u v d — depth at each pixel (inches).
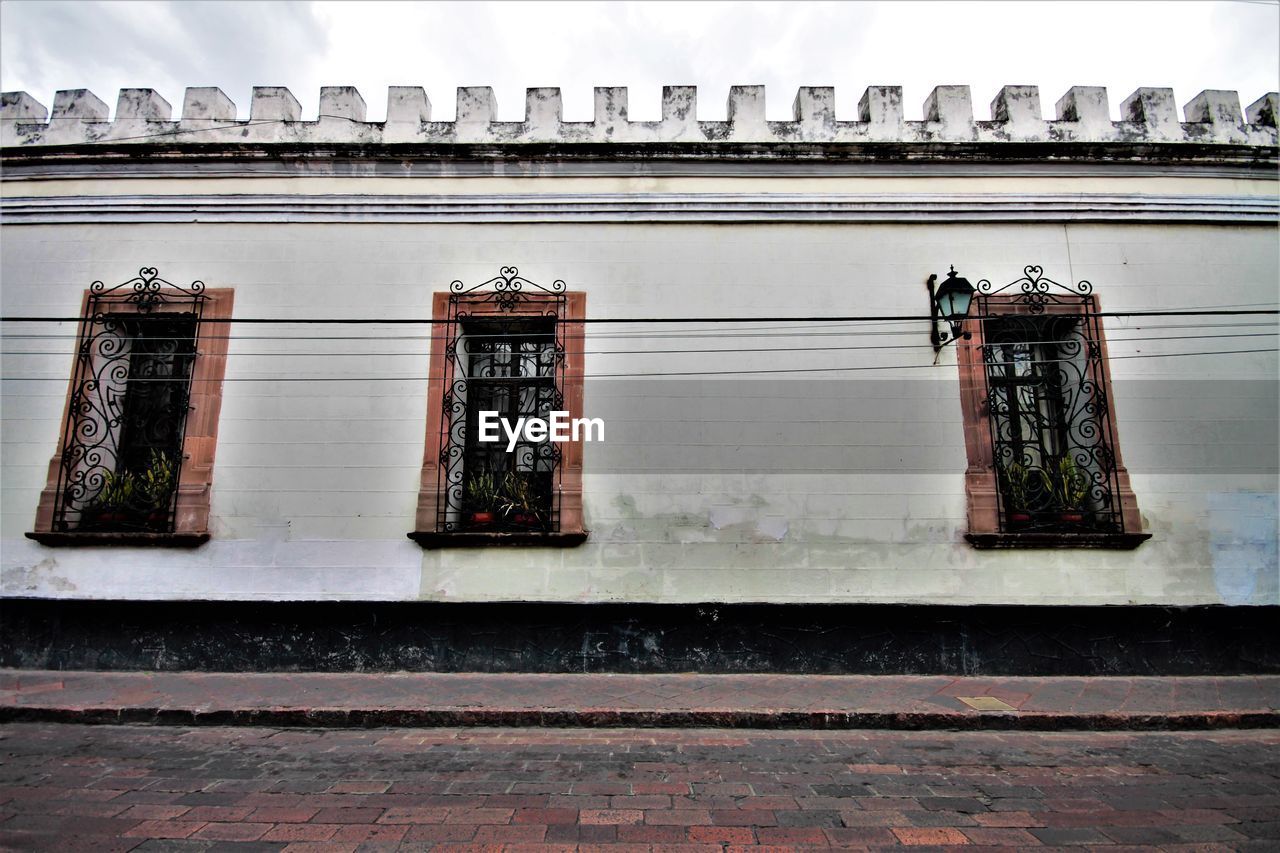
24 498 281.9
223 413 287.3
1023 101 315.6
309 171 307.4
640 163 307.6
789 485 284.0
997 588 278.5
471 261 301.1
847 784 171.3
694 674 269.0
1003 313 299.3
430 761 187.2
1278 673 275.1
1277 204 310.8
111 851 131.2
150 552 277.9
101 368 293.9
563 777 175.2
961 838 140.4
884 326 296.0
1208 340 299.7
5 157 306.2
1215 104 321.1
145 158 306.8
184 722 220.2
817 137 311.9
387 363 291.4
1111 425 291.0
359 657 271.3
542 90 314.7
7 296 298.2
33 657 271.4
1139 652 274.5
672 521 280.8
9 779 171.3
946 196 306.2
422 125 312.5
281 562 277.6
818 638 273.1
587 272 300.5
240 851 131.9
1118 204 308.0
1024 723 220.1
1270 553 285.1
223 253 301.4
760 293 299.7
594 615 273.6
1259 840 140.3
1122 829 145.4
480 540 276.2
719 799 160.9
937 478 285.3
